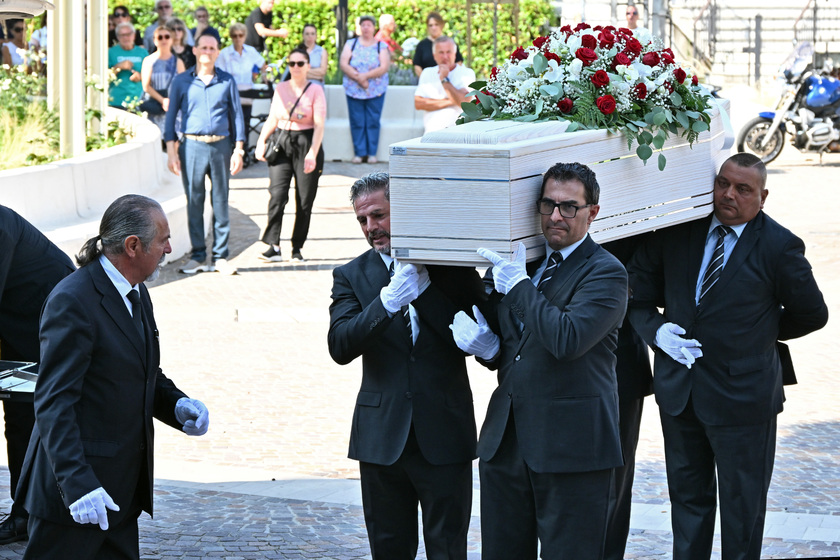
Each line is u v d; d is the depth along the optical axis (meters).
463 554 5.74
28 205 13.73
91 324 4.95
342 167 23.64
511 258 5.08
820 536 6.93
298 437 8.94
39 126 16.28
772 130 23.05
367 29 24.00
